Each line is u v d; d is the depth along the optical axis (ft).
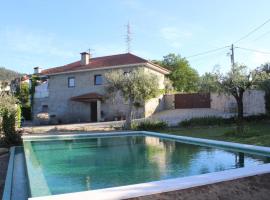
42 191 21.94
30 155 37.70
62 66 127.75
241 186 20.26
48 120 116.06
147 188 18.51
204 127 71.05
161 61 196.54
